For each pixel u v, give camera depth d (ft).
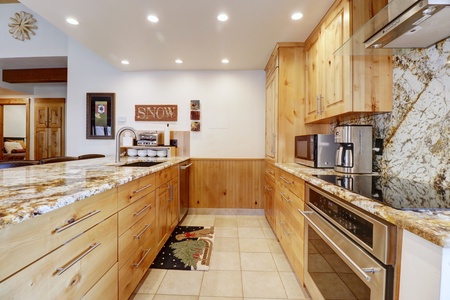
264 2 6.04
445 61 4.04
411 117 4.80
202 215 11.57
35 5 6.15
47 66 13.62
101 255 3.67
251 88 11.71
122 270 4.42
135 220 5.03
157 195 6.67
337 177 5.03
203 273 6.44
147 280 6.09
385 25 3.84
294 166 7.29
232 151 11.80
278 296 5.47
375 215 2.89
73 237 2.99
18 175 4.56
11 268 2.15
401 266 2.47
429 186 4.09
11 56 12.14
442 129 4.10
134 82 11.84
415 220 2.34
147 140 11.18
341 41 5.59
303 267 5.41
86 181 3.91
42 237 2.50
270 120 9.93
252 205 11.75
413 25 3.60
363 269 2.98
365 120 6.48
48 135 17.35
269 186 9.94
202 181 11.78
